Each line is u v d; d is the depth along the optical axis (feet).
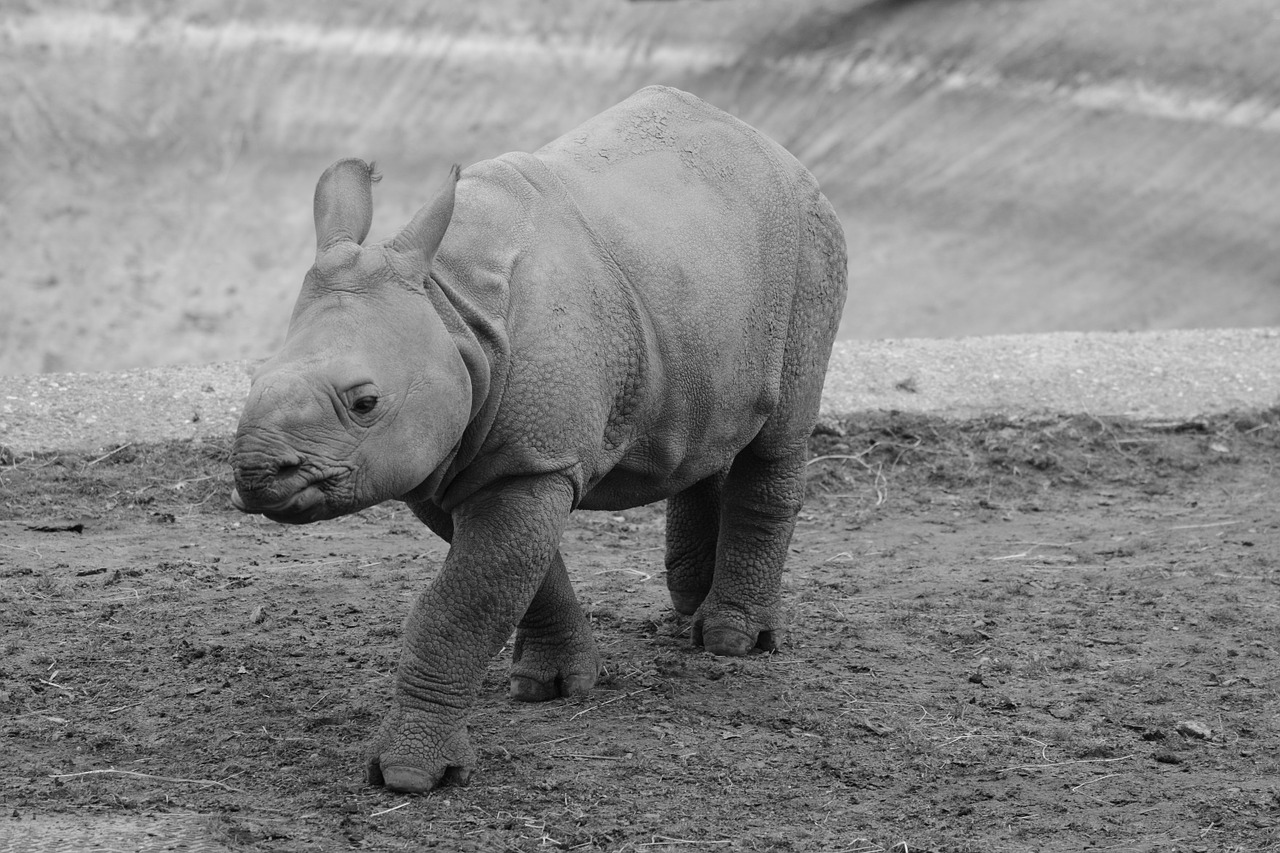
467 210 29.01
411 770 28.63
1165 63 154.40
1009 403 64.08
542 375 28.73
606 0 171.01
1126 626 40.88
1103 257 125.59
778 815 28.60
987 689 35.91
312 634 38.65
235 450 25.18
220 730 32.12
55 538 47.93
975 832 28.04
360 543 48.65
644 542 50.08
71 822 27.58
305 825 27.55
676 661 36.68
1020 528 52.90
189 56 151.33
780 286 34.68
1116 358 68.90
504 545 28.78
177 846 26.53
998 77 153.89
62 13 156.87
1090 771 31.12
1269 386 66.80
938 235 129.08
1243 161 139.54
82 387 59.98
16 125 135.44
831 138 144.56
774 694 34.94
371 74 151.74
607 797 28.99
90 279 112.16
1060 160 140.77
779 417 36.32
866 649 38.52
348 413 25.71
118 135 136.05
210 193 127.65
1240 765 31.50
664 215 32.19
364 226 27.58
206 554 46.52
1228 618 41.42
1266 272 122.93
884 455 59.26
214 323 107.45
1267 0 164.25
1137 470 59.57
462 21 164.14
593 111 147.23
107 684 34.91
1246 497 56.70
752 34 162.09
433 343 26.78
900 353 68.23
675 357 31.68
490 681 35.42
